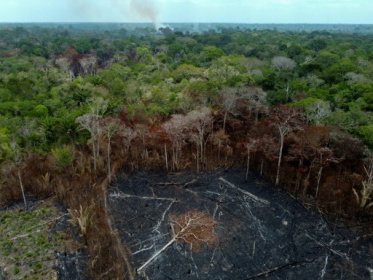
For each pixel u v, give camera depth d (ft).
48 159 130.93
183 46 403.54
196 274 88.28
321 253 95.30
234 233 103.19
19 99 181.06
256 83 190.70
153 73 264.31
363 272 88.69
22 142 139.85
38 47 392.68
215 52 328.29
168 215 111.55
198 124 135.85
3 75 235.40
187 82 210.79
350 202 113.39
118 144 147.54
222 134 142.82
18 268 88.02
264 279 86.74
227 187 128.06
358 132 127.24
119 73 251.80
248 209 114.73
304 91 177.37
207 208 115.34
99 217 108.27
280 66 271.28
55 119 145.38
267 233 103.35
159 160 143.13
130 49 415.23
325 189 118.93
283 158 134.82
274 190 125.29
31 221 106.42
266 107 151.53
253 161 141.38
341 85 193.47
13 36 630.33
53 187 122.42
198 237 100.83
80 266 89.71
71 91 201.16
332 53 317.63
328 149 114.11
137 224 107.14
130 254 94.79
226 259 93.20
